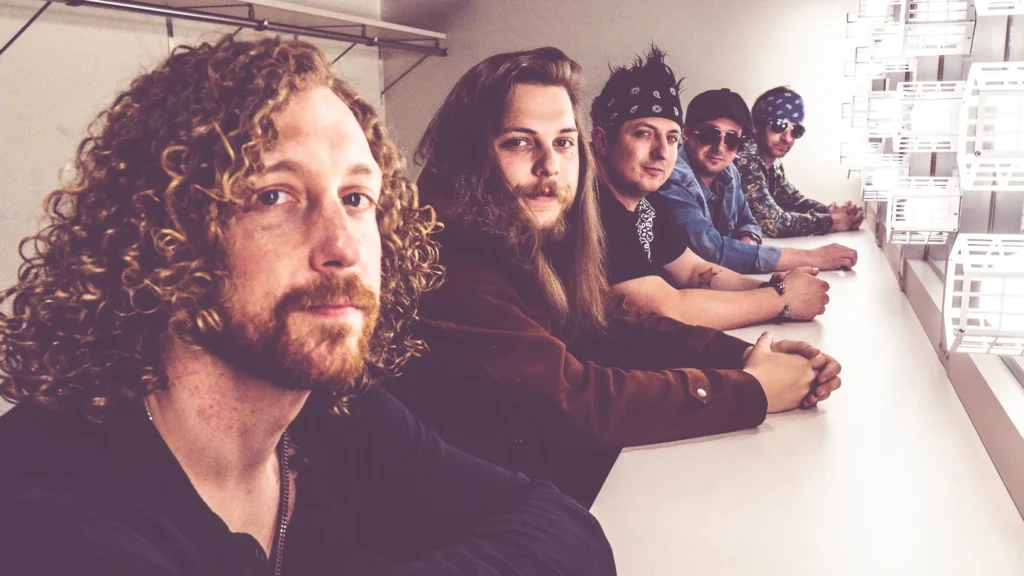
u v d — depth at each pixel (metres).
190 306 0.49
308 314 0.51
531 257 1.25
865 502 0.91
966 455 1.04
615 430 1.10
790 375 1.21
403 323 0.76
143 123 0.52
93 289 0.51
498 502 0.82
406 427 0.82
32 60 3.68
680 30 5.14
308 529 0.70
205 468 0.58
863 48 2.58
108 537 0.50
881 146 2.28
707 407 1.13
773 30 4.92
